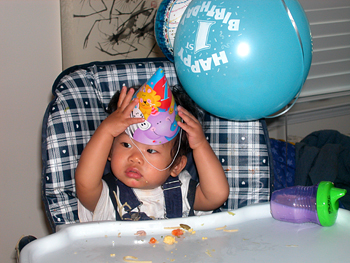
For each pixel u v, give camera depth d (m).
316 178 1.32
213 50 0.62
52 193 0.84
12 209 1.44
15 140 1.38
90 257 0.56
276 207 0.68
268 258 0.54
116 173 0.87
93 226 0.65
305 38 0.64
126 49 1.50
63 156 0.84
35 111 1.40
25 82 1.36
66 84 0.88
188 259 0.55
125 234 0.65
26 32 1.32
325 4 1.65
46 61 1.38
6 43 1.29
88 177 0.82
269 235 0.63
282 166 1.45
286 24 0.60
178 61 0.71
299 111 1.73
